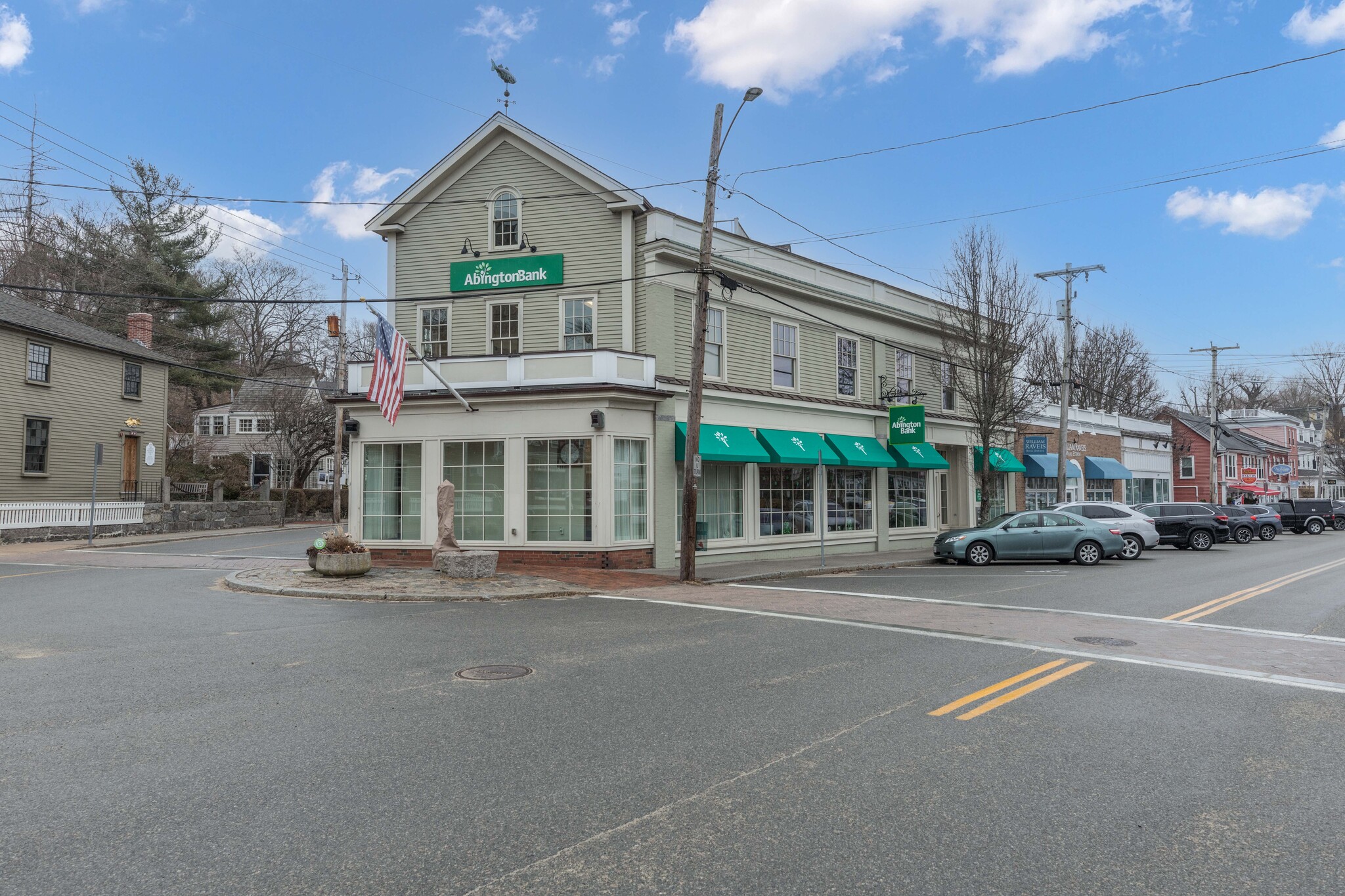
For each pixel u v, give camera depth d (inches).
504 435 740.7
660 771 207.6
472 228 826.2
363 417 776.9
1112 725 251.1
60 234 1644.9
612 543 721.6
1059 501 1186.6
